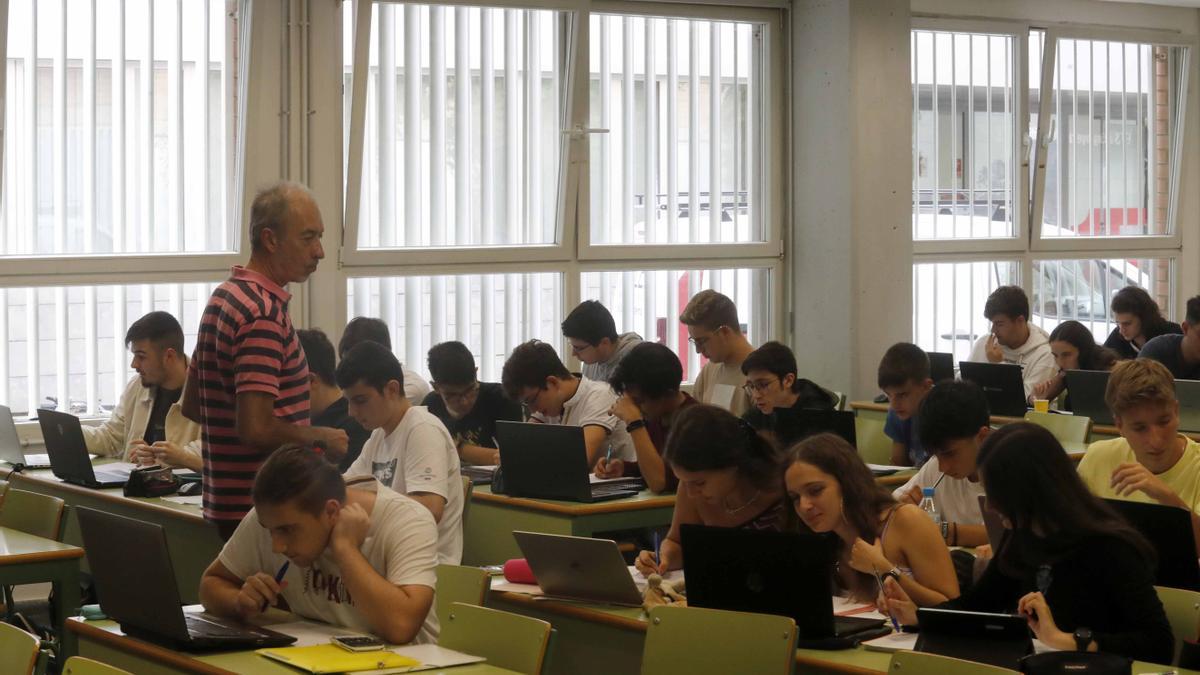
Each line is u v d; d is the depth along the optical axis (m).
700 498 3.28
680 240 7.26
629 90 7.01
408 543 2.72
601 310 5.36
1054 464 2.58
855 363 7.11
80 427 4.59
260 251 3.45
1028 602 2.49
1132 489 3.08
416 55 6.43
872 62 7.06
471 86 6.59
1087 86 8.38
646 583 3.21
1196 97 8.74
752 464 3.19
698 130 7.25
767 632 2.53
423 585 2.68
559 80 6.82
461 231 6.64
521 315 6.89
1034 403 6.04
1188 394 5.67
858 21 7.00
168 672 2.60
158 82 5.93
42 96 5.71
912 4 7.57
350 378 3.61
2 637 2.56
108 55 5.82
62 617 3.58
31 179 5.72
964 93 7.92
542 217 6.87
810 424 4.33
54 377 5.85
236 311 3.35
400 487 3.61
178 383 4.96
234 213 6.15
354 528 2.66
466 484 4.04
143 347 4.88
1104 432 5.80
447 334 6.70
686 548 2.79
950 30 7.75
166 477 4.46
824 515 2.93
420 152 6.50
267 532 2.82
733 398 5.06
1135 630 2.47
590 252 6.96
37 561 3.52
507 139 6.71
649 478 4.34
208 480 3.46
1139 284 8.85
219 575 2.88
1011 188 8.17
